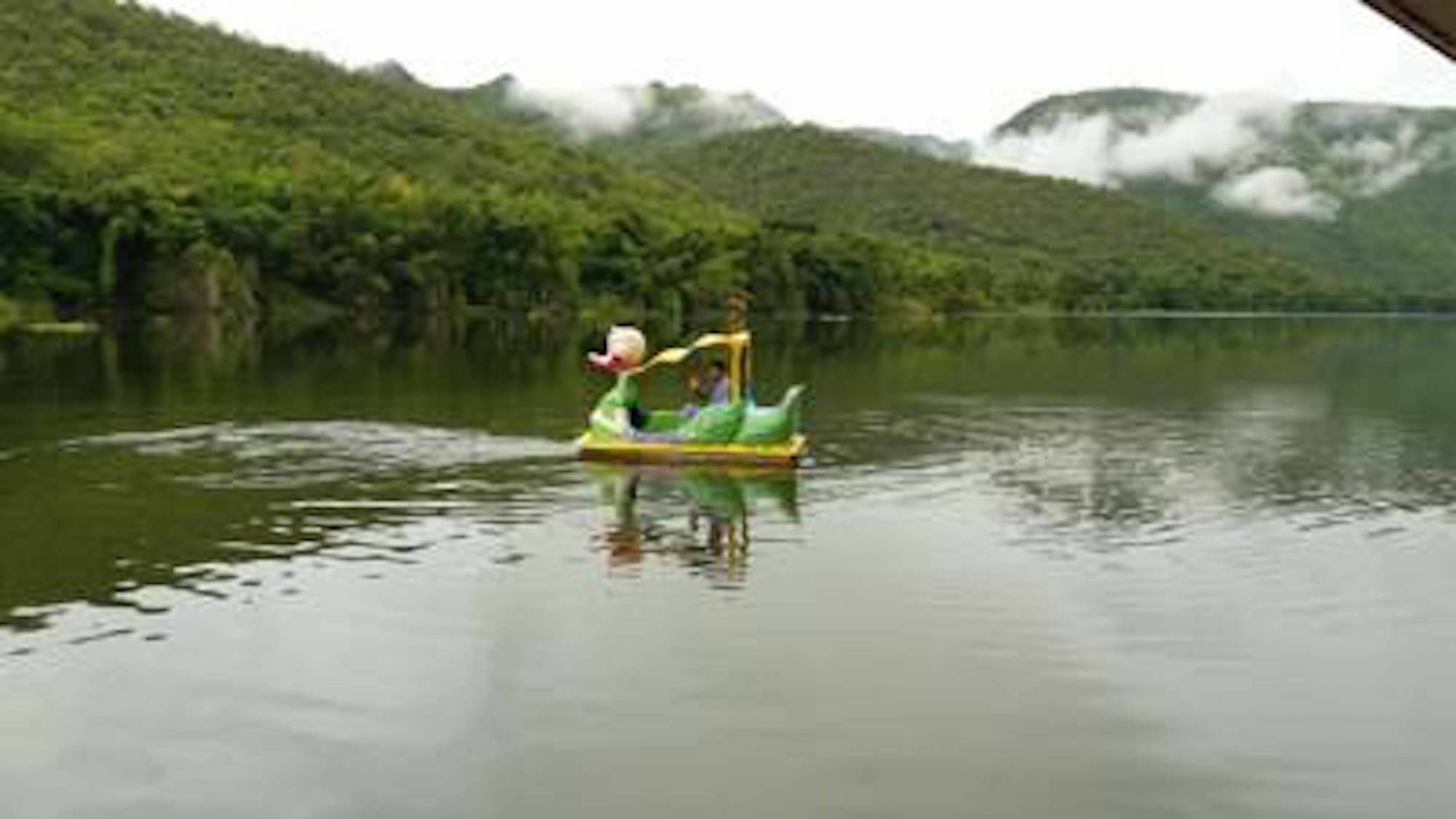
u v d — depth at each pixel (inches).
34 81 4916.3
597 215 4468.5
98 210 2805.1
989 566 620.7
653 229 4377.5
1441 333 3959.2
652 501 757.9
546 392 1374.3
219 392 1314.0
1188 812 363.6
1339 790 378.6
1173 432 1131.9
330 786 373.7
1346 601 569.0
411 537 655.8
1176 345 2854.3
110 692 438.9
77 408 1159.0
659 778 379.9
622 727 416.2
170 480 793.6
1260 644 508.7
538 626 514.9
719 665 473.1
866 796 370.6
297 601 541.6
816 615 534.0
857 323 4067.4
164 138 4323.3
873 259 4690.0
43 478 800.3
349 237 3304.6
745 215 6461.6
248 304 3043.8
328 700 434.3
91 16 5890.8
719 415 880.9
